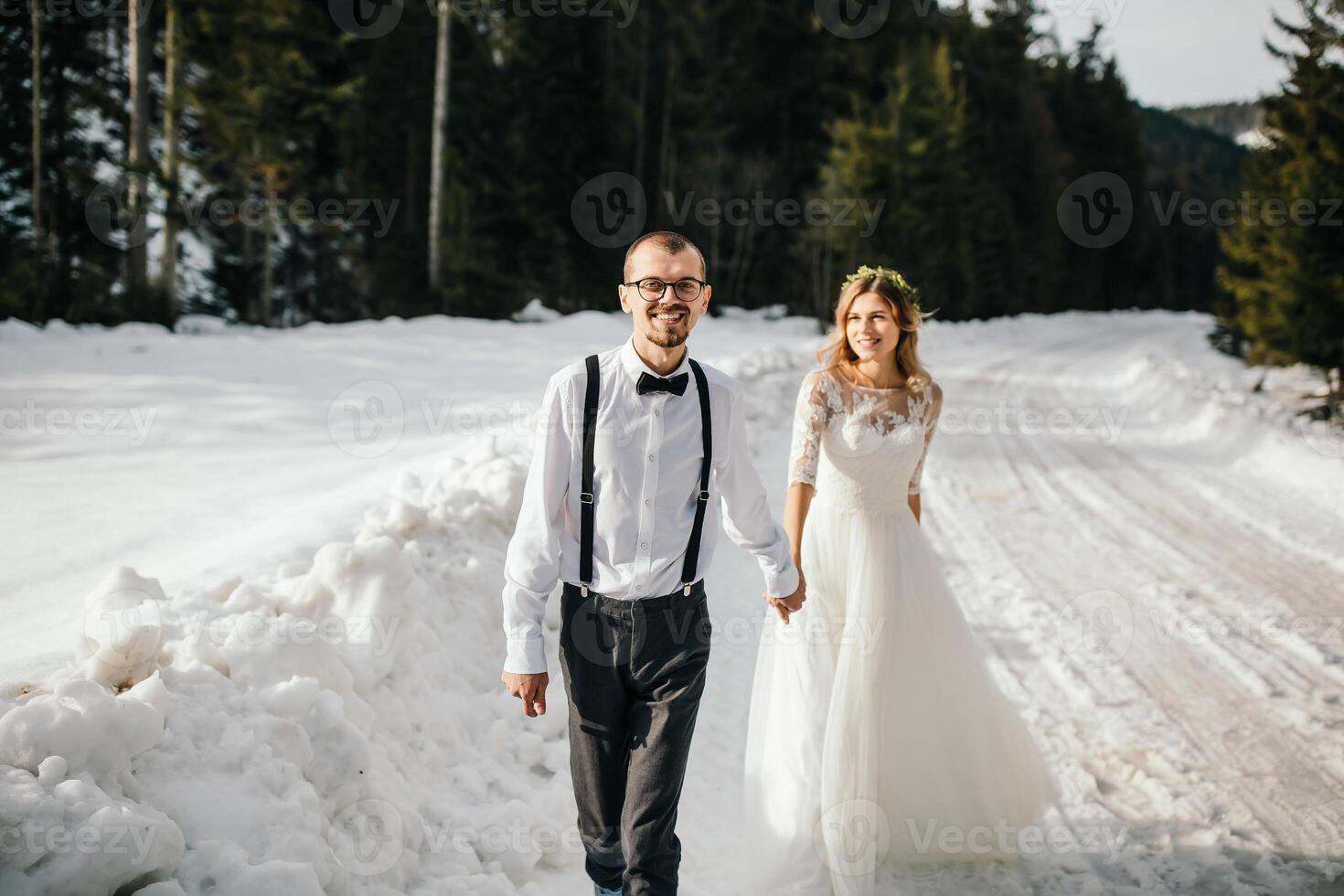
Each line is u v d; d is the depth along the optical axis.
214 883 1.78
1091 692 4.12
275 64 21.14
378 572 2.96
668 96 37.00
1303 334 14.40
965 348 29.98
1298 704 4.01
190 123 21.02
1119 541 6.74
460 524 4.35
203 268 27.64
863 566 2.81
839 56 42.62
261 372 12.10
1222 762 3.50
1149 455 10.57
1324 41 14.35
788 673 2.79
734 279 38.19
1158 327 48.91
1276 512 7.78
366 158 31.30
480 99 32.66
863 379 2.95
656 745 2.17
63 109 22.30
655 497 2.15
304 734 2.26
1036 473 9.34
